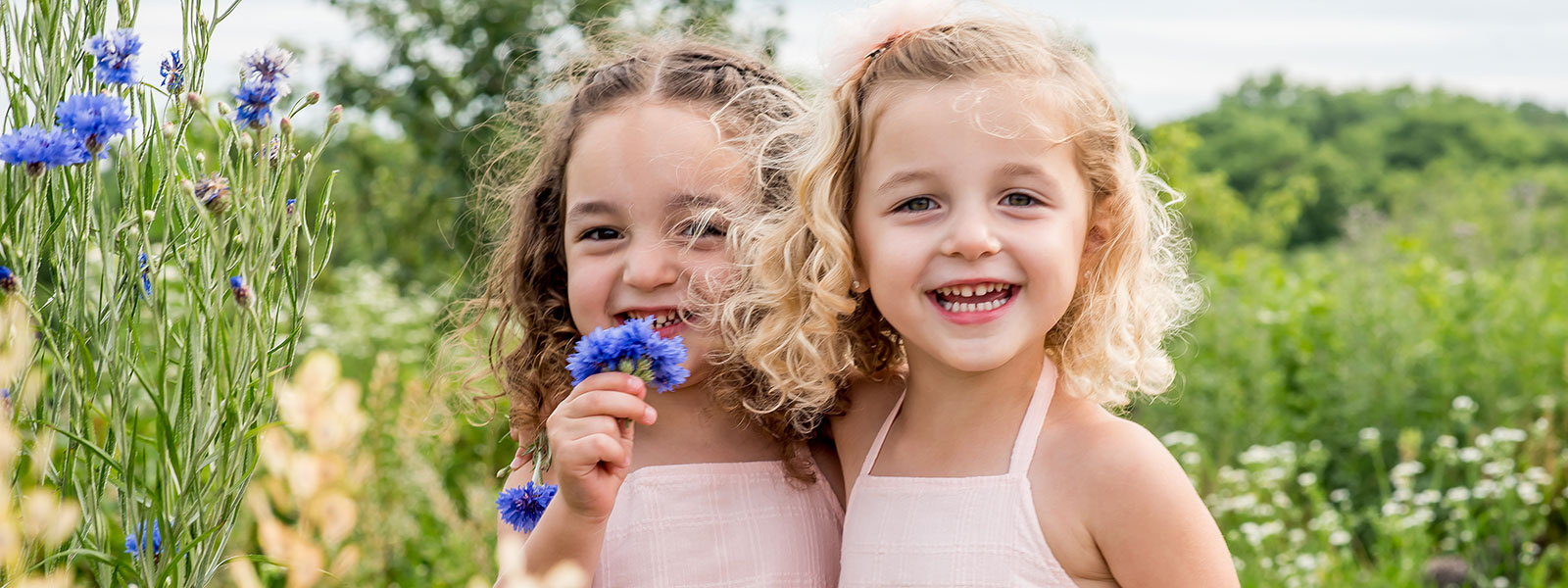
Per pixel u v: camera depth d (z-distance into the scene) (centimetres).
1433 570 373
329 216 123
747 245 158
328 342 437
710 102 163
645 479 161
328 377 95
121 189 113
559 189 175
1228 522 402
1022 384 147
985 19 149
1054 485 140
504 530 169
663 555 157
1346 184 2419
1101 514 135
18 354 100
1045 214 137
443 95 589
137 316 117
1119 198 150
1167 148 1048
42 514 101
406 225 635
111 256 111
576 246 161
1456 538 402
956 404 149
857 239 148
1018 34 145
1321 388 507
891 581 145
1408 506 402
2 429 96
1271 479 402
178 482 109
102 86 112
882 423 161
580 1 538
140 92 115
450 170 597
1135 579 134
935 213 138
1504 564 383
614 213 157
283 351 116
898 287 139
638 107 160
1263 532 360
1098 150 146
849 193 150
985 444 147
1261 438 482
